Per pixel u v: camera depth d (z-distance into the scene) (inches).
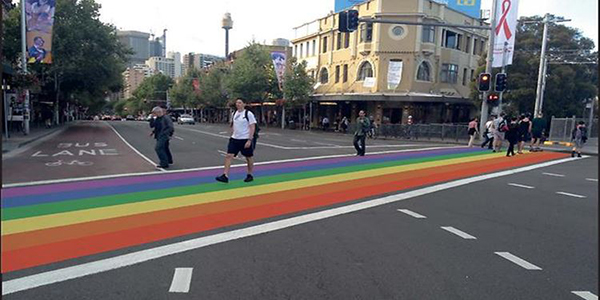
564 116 1373.0
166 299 145.5
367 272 173.3
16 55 1215.6
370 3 1491.1
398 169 493.0
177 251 194.7
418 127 1174.3
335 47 1668.3
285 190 351.3
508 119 831.7
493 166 537.6
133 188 350.0
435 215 271.7
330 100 1553.9
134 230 227.8
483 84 855.7
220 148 734.5
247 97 1796.3
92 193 326.6
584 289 159.8
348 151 721.6
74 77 1396.4
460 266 181.6
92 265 175.8
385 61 1459.2
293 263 182.2
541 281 167.0
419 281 165.0
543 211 289.4
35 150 657.0
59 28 1274.6
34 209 271.7
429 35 1462.8
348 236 222.4
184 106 3351.4
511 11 836.6
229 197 319.6
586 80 1413.6
